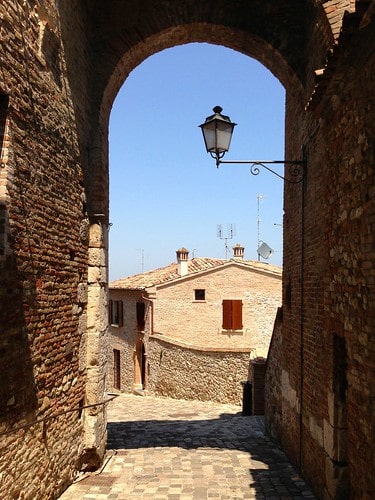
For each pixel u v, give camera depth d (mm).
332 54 4449
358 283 4598
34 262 5457
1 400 4562
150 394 22984
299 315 7828
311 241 7027
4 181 4703
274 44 8062
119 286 26844
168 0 8281
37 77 5570
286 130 9602
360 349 4527
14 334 4891
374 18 3781
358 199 4590
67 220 6684
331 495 5578
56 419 6160
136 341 25266
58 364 6262
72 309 6883
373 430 4141
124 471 7488
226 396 17531
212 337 23250
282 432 9062
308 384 7008
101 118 8164
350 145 4844
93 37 8156
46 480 5758
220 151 7746
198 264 26562
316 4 7020
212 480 7082
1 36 4594
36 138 5539
